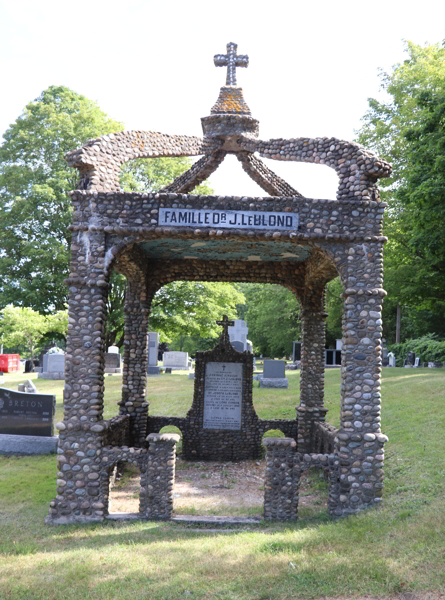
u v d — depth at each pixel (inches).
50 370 1076.5
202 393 547.5
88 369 352.5
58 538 310.2
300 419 522.3
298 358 1403.8
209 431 543.5
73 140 951.6
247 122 438.6
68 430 348.8
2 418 544.1
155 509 345.7
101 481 346.3
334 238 352.8
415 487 353.1
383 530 296.7
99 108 1043.9
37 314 925.8
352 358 353.1
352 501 344.5
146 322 525.7
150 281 530.3
